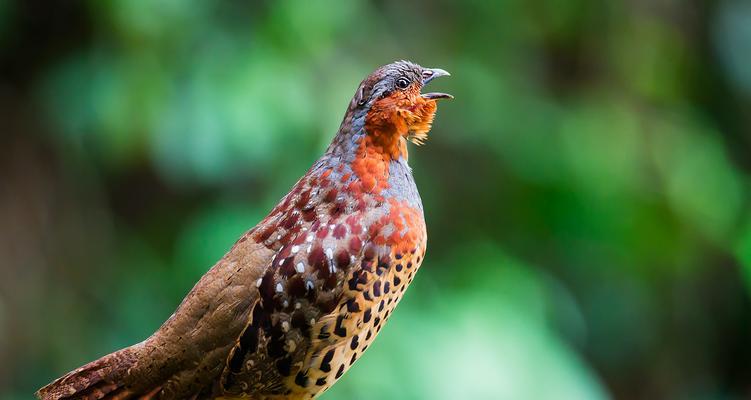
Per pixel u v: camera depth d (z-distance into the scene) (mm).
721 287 13727
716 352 13945
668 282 13281
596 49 13148
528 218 12391
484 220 12375
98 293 11664
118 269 11797
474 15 12500
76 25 11453
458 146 12219
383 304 5602
